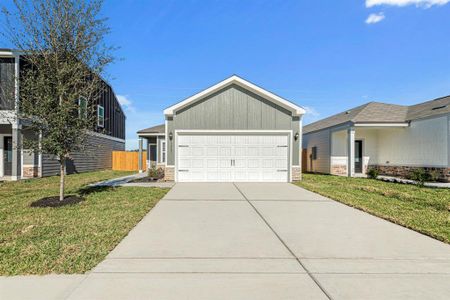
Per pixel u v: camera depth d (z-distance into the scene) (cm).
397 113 1633
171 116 1282
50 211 643
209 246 423
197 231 501
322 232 500
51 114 698
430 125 1336
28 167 1428
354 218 605
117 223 539
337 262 367
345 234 489
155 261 365
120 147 2673
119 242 438
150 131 1869
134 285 300
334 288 297
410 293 288
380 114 1619
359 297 279
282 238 464
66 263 352
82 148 782
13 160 1321
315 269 345
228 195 902
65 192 939
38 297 274
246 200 816
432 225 538
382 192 956
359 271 340
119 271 335
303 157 2253
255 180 1282
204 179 1281
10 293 281
